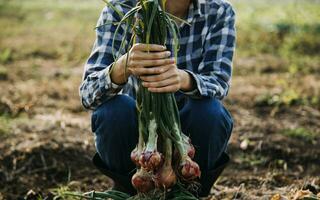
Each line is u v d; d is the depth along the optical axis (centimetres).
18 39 914
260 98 552
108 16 269
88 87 259
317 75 686
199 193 284
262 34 962
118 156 270
